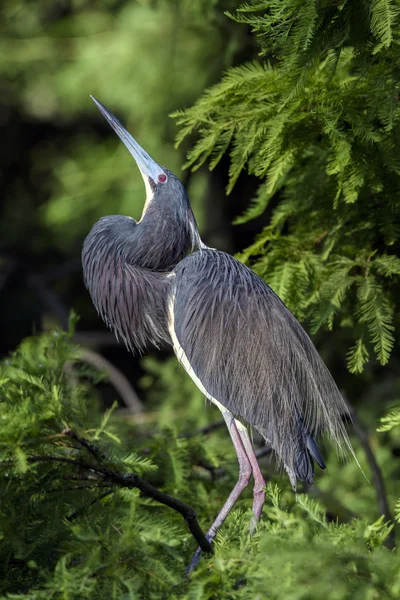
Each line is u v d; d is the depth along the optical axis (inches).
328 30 282.2
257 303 301.9
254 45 473.4
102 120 871.1
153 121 694.5
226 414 303.7
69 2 790.5
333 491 479.2
